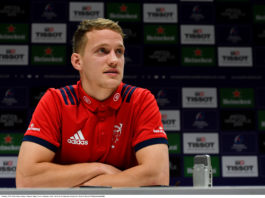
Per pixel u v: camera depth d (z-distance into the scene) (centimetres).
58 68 331
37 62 330
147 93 146
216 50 344
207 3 350
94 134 137
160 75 337
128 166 141
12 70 328
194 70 339
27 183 123
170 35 343
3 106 321
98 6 341
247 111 336
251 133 332
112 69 129
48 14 337
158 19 344
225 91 338
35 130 132
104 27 130
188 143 329
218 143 330
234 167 327
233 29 348
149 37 341
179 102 334
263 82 341
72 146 136
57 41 335
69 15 338
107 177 119
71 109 138
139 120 138
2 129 319
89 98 136
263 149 330
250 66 343
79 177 120
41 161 128
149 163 125
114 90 138
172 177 322
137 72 336
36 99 326
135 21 342
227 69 342
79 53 136
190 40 344
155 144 131
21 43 331
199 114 333
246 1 352
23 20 335
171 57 340
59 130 138
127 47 338
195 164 106
